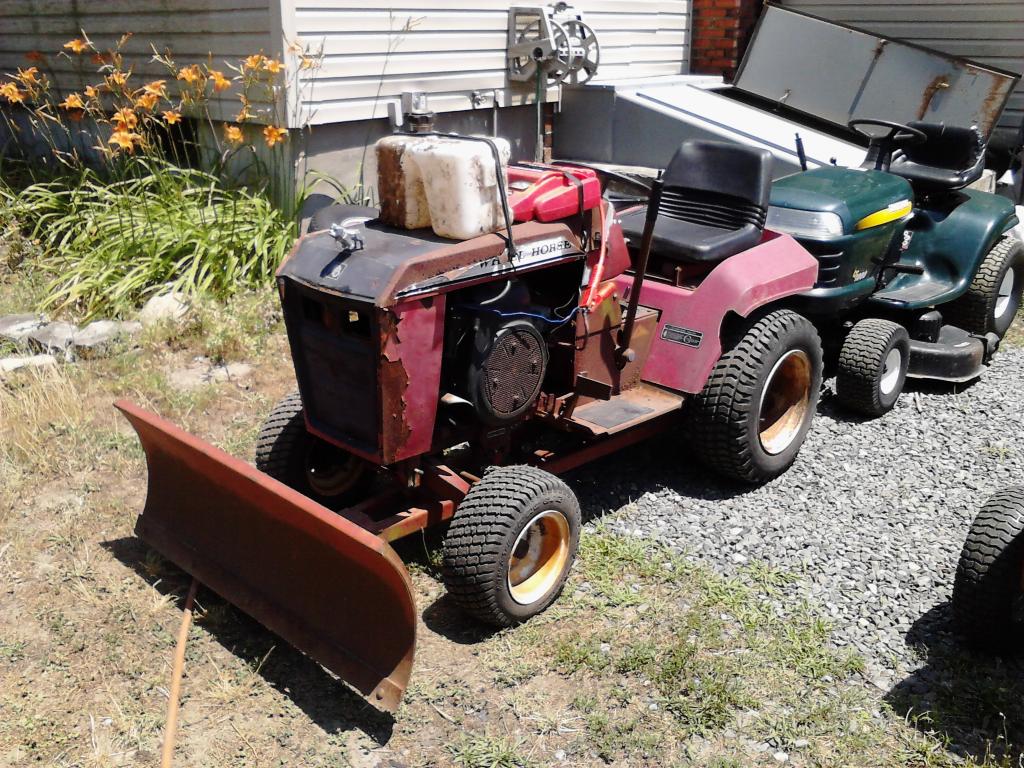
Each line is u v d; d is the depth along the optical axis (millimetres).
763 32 8695
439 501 3625
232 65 6512
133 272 6027
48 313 5941
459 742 2990
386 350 3148
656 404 4090
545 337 3752
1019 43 8703
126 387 5145
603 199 3939
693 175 4645
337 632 3148
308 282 3299
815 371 4547
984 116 7648
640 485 4500
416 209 3439
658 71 9641
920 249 5906
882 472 4660
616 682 3246
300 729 3035
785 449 4500
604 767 2906
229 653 3355
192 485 3604
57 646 3367
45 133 8328
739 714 3111
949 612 3609
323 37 6305
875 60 8094
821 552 3975
